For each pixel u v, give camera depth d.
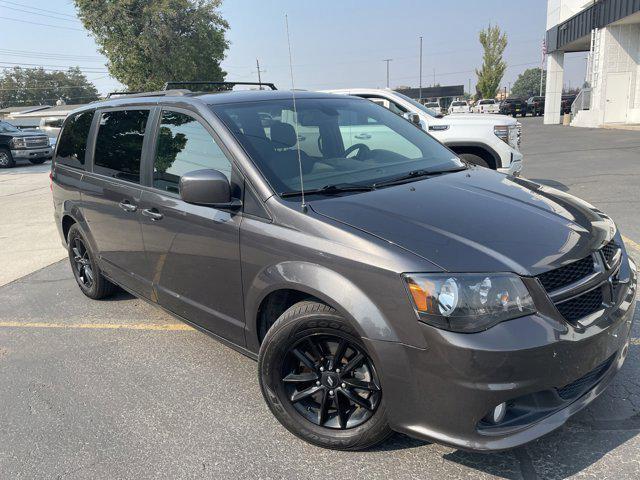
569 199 3.23
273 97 3.76
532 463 2.57
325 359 2.72
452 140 8.20
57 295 5.60
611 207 7.36
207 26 35.75
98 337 4.46
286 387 2.84
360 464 2.66
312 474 2.62
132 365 3.92
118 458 2.88
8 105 106.06
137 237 3.91
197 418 3.19
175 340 4.30
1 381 3.84
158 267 3.76
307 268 2.62
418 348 2.29
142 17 33.28
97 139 4.58
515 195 3.09
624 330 2.61
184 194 2.93
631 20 21.78
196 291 3.45
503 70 58.78
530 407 2.30
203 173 2.91
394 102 8.83
